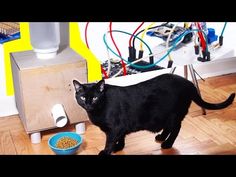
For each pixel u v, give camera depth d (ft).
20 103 5.31
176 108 4.90
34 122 5.18
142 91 4.78
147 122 4.88
